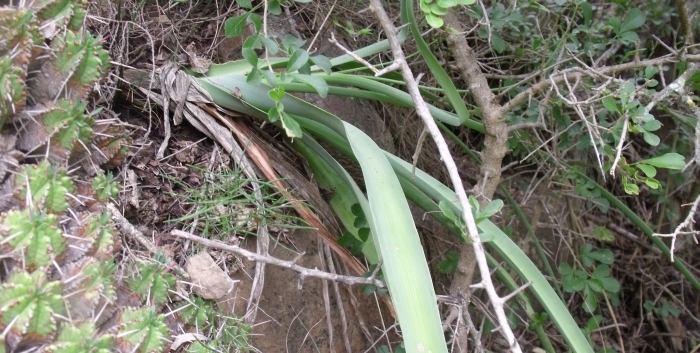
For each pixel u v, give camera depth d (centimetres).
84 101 56
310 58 69
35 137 53
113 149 62
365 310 82
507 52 112
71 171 55
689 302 132
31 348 44
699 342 122
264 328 71
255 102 75
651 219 133
